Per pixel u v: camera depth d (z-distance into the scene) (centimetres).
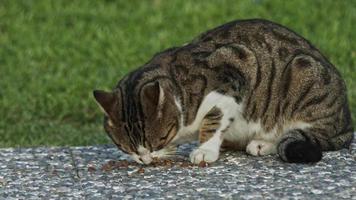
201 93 1408
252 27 1477
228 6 2634
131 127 1355
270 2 2636
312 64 1447
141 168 1406
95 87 2156
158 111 1353
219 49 1435
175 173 1376
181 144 1538
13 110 2059
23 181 1380
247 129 1463
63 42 2473
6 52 2425
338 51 2334
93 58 2366
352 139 1523
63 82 2202
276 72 1445
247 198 1252
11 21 2616
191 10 2617
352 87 2102
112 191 1309
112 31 2533
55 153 1550
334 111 1452
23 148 1609
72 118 2025
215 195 1268
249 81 1435
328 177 1331
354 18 2548
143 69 1410
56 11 2659
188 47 1452
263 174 1355
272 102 1448
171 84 1393
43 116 2039
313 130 1448
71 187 1341
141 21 2597
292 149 1392
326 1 2641
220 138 1434
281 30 1484
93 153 1546
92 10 2658
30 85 2205
